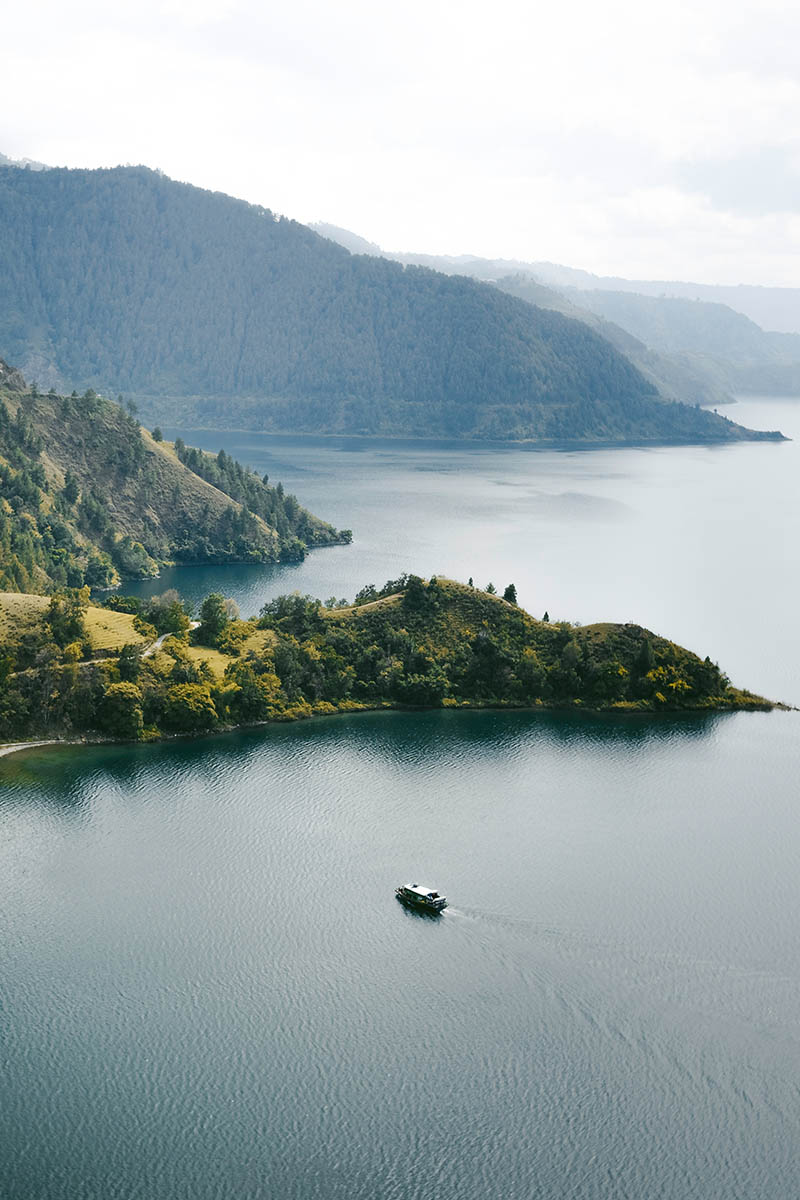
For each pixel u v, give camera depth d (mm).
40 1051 113562
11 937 131875
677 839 159125
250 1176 99500
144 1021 117938
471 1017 119375
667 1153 102062
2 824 160000
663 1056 113875
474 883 145500
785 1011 120750
